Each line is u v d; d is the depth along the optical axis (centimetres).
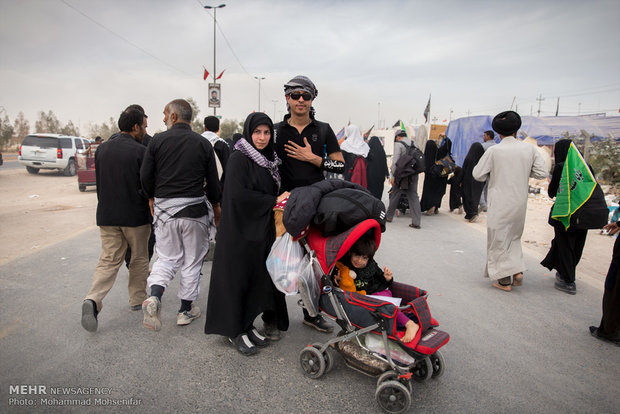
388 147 2566
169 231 349
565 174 442
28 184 1650
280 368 311
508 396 280
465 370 312
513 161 462
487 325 392
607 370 316
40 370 296
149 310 311
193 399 269
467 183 914
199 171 355
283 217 288
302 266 297
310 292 287
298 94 336
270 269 302
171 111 359
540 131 2073
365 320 271
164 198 348
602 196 425
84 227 810
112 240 362
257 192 321
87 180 1420
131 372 298
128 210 360
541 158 464
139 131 388
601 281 527
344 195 286
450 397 278
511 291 487
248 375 300
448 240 742
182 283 367
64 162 1975
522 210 465
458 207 1033
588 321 405
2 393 267
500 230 473
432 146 980
